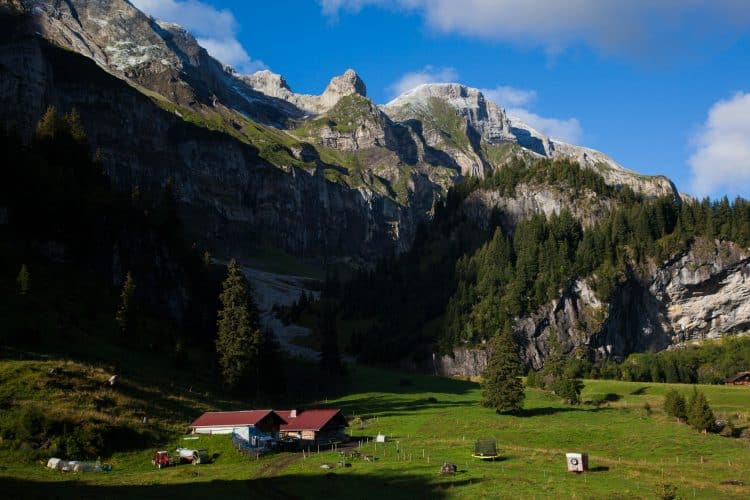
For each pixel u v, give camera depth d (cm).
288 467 8181
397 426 11775
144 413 9456
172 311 16975
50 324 11994
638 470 8325
